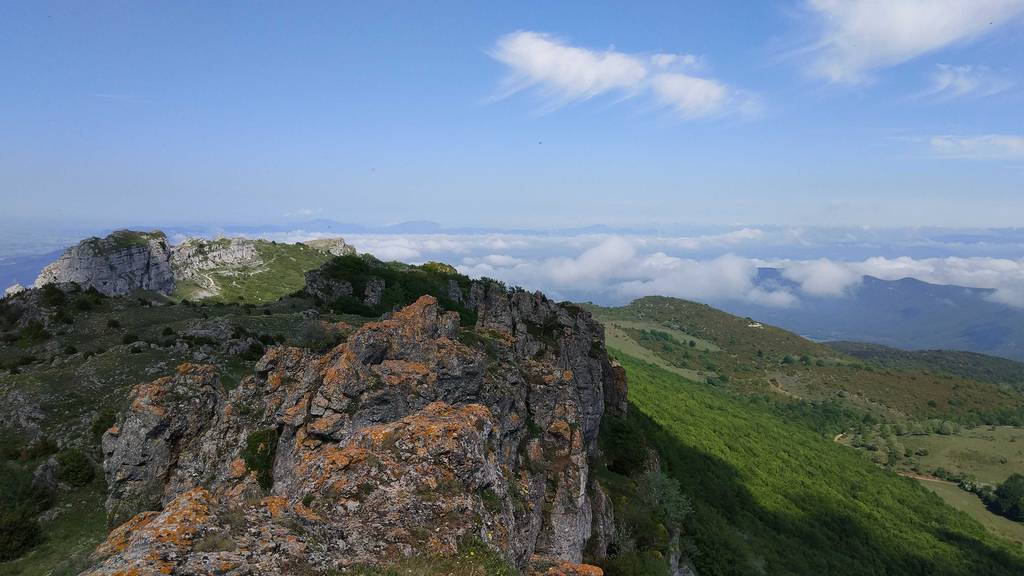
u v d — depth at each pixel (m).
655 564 41.59
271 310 96.44
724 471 107.00
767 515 96.50
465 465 19.31
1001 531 130.12
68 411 56.06
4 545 39.94
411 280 120.56
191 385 35.59
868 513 114.69
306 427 30.08
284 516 15.60
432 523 16.94
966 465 167.00
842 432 199.12
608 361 72.06
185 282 180.50
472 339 41.91
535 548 30.64
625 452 61.47
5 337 83.12
